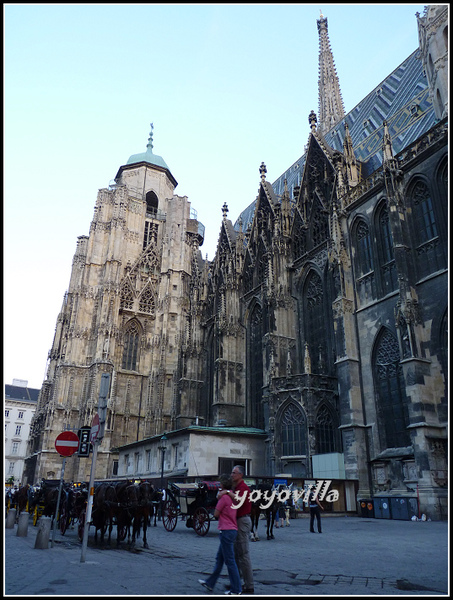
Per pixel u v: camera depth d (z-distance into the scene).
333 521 28.19
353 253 40.16
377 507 30.45
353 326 38.22
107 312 71.75
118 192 80.88
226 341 58.75
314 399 39.09
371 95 57.12
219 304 67.81
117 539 18.98
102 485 19.58
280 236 51.78
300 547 16.12
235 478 9.59
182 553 15.39
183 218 84.81
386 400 34.31
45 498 25.48
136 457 56.94
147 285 79.56
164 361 72.88
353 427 34.69
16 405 141.75
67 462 65.62
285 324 48.28
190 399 66.38
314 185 50.28
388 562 12.49
